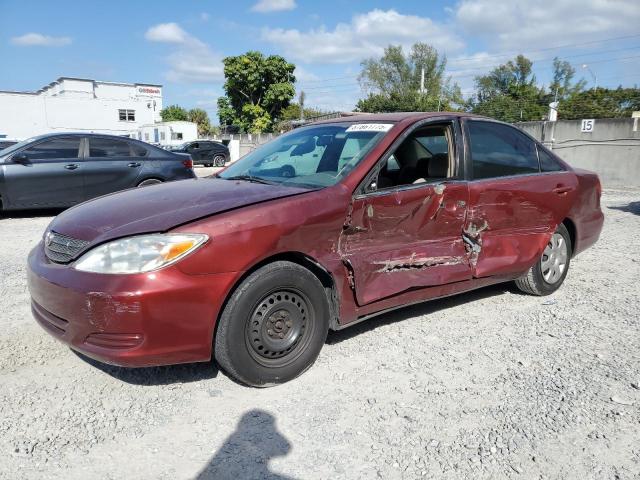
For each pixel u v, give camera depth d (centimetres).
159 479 236
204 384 318
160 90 6344
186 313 277
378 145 361
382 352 363
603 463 250
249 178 389
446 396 307
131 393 307
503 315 436
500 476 240
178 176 969
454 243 391
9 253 634
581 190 490
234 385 317
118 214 312
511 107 4484
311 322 323
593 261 616
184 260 276
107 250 279
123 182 921
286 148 424
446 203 380
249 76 5256
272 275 300
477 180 404
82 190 889
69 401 297
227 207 303
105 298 268
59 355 353
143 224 289
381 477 238
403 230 361
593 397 307
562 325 416
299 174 374
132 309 267
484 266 407
